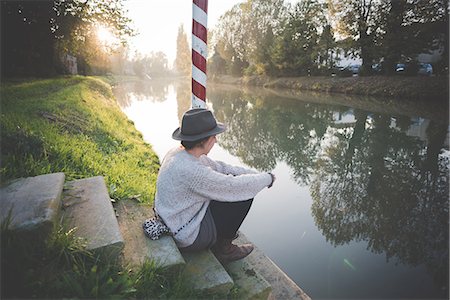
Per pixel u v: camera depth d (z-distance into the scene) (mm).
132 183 3436
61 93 9172
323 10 25344
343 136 8781
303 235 3430
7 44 13039
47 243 1627
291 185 5027
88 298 1478
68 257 1626
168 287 1741
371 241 3291
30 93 8023
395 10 16984
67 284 1478
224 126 1986
